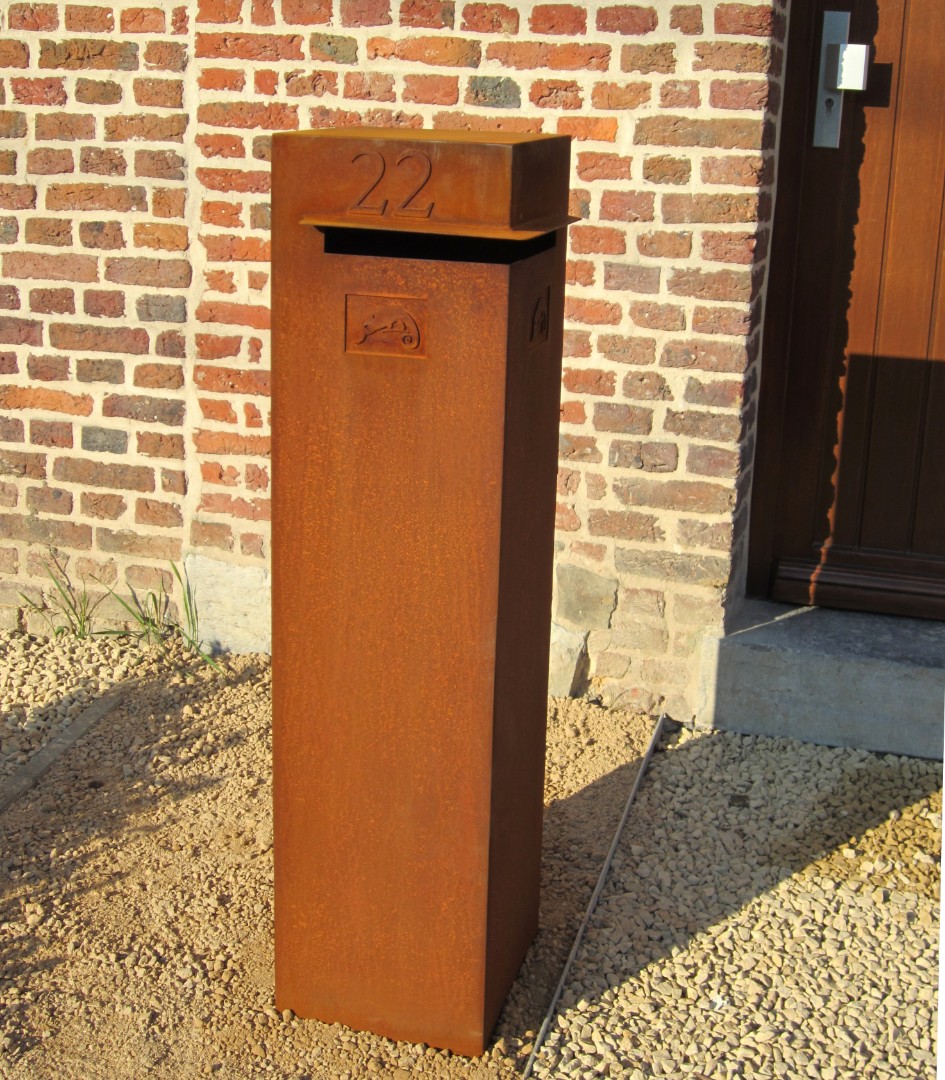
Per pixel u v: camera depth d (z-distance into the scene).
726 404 3.92
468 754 2.58
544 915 3.30
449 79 3.95
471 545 2.47
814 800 3.80
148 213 4.32
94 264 4.40
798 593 4.36
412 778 2.63
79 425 4.56
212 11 4.05
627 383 3.99
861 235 4.09
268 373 4.30
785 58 3.97
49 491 4.65
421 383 2.41
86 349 4.49
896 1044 2.90
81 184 4.35
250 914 3.29
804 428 4.27
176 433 4.48
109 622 4.72
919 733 4.00
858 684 4.00
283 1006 2.92
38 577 4.75
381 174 2.33
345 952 2.81
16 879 3.40
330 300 2.41
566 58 3.83
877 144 4.02
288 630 2.61
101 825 3.64
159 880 3.41
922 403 4.16
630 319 3.94
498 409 2.39
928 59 3.92
